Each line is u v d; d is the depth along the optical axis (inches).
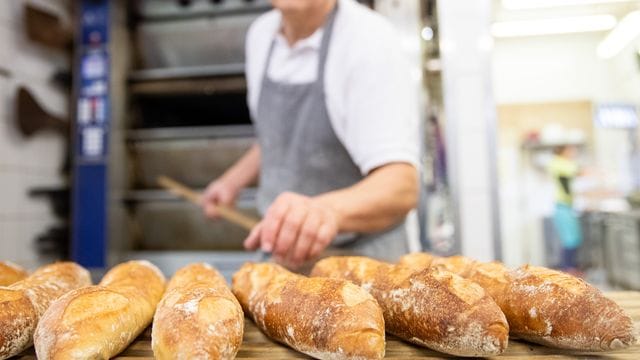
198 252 100.7
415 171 53.7
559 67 209.6
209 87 100.7
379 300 32.3
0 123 97.0
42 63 107.1
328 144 63.3
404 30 91.1
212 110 109.2
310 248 43.6
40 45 105.5
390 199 49.7
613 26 181.0
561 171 174.6
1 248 96.5
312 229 42.6
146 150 102.7
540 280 29.4
